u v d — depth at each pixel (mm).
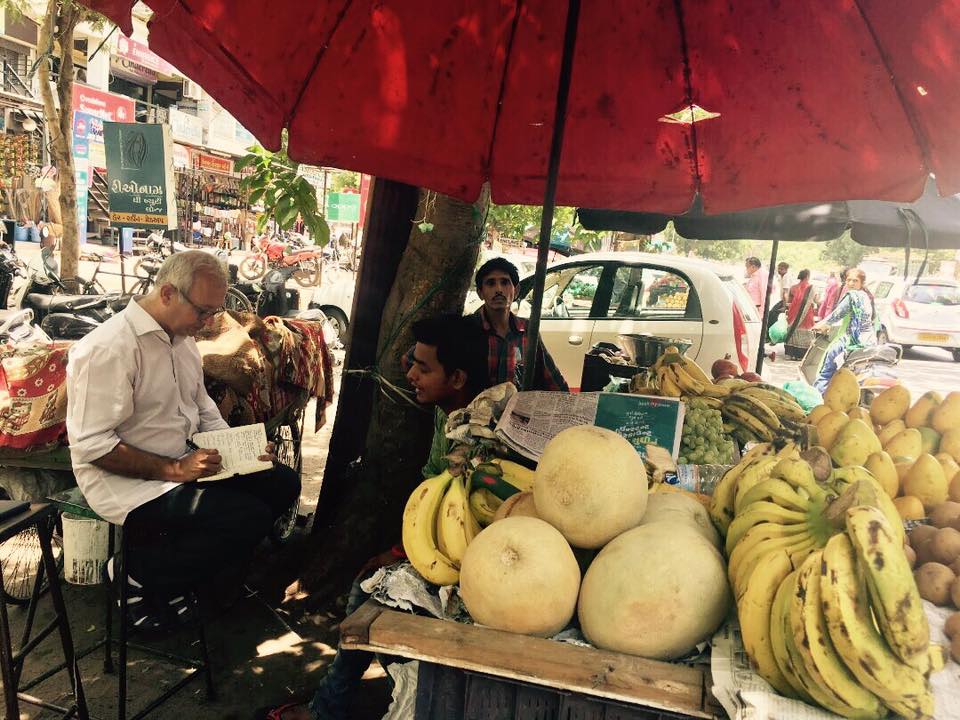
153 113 20094
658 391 3033
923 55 2760
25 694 2838
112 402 2779
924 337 15469
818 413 2627
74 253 8500
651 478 2002
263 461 2963
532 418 2279
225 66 2660
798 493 1514
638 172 3545
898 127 3025
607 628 1457
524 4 3119
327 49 2953
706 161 3492
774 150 3340
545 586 1476
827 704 1268
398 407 3764
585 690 1375
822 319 11625
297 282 15906
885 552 1209
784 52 3062
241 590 3619
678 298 6340
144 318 2850
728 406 2797
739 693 1290
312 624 3494
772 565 1388
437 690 1528
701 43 3172
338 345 10281
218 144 22688
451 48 3150
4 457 3166
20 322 5926
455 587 1712
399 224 4008
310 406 7746
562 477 1592
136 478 2836
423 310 3715
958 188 2949
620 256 6691
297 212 3939
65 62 8078
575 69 3318
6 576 3521
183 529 2859
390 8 2957
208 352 3586
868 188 3188
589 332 6418
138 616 3047
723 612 1506
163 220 6777
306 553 4039
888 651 1199
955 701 1335
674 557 1464
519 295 6734
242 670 3111
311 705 2549
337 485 4234
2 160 16875
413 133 3279
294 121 3068
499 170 3525
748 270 12602
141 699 2885
